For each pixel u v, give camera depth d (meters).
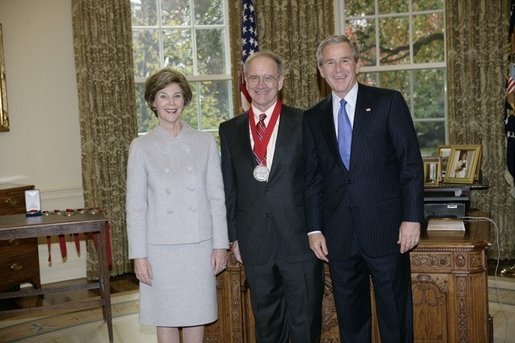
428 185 3.21
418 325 2.77
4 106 4.91
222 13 5.75
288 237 2.46
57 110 5.20
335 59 2.29
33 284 4.66
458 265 2.68
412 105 5.64
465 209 3.24
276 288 2.53
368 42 5.69
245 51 5.20
